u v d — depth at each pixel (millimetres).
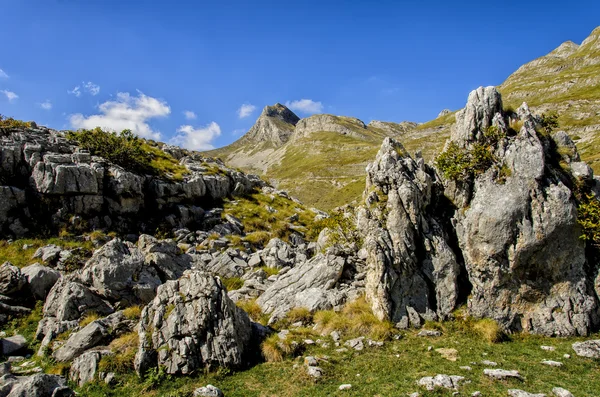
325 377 17906
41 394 16234
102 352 19703
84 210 40250
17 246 34375
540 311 22266
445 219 26359
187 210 48406
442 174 27812
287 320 24875
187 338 19391
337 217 33594
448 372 17453
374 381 17203
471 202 25188
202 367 19094
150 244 33312
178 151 72000
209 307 20359
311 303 25688
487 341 21062
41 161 39625
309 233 52688
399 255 23984
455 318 23109
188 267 33969
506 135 24656
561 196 21781
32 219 37531
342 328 22938
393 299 23594
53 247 34438
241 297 30000
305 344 21656
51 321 23891
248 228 50906
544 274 22328
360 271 28266
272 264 37000
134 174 46250
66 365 19656
